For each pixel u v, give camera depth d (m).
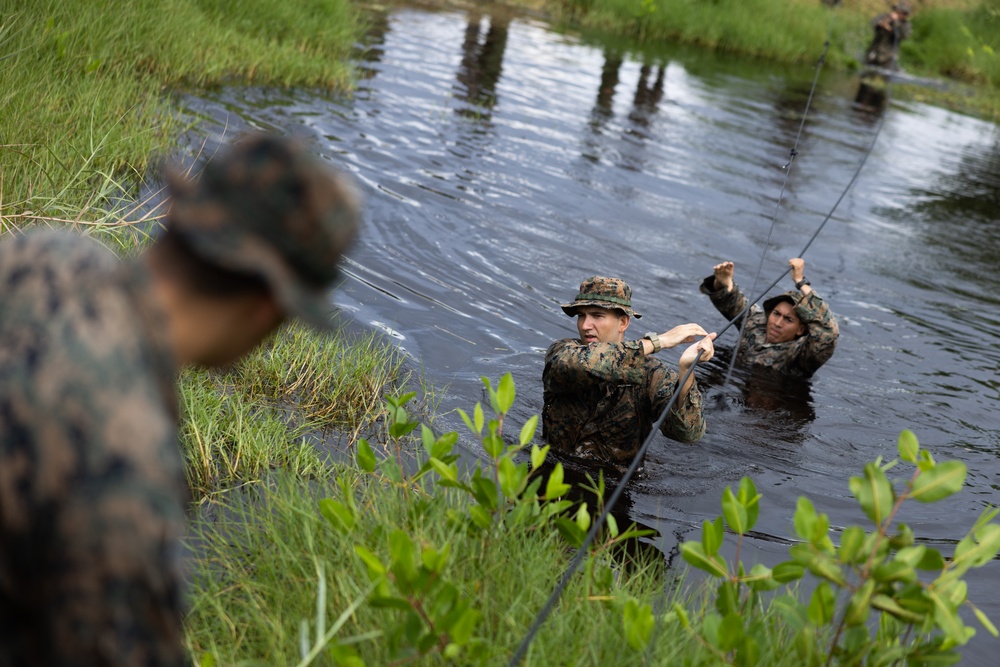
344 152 8.98
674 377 4.64
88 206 4.90
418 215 7.76
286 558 2.91
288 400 4.55
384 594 2.19
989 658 3.51
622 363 4.50
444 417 4.71
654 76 16.69
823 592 2.43
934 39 24.47
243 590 2.81
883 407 5.95
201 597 2.71
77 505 1.13
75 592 1.13
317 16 13.08
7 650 1.21
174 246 1.32
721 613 2.60
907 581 2.34
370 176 8.46
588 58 17.17
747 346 6.58
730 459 4.89
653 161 11.16
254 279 1.31
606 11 21.45
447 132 10.55
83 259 1.28
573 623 2.71
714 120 14.11
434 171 9.05
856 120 16.31
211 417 3.99
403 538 2.13
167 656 1.20
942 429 5.74
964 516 4.67
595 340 4.68
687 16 21.53
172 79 9.65
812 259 8.80
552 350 4.66
